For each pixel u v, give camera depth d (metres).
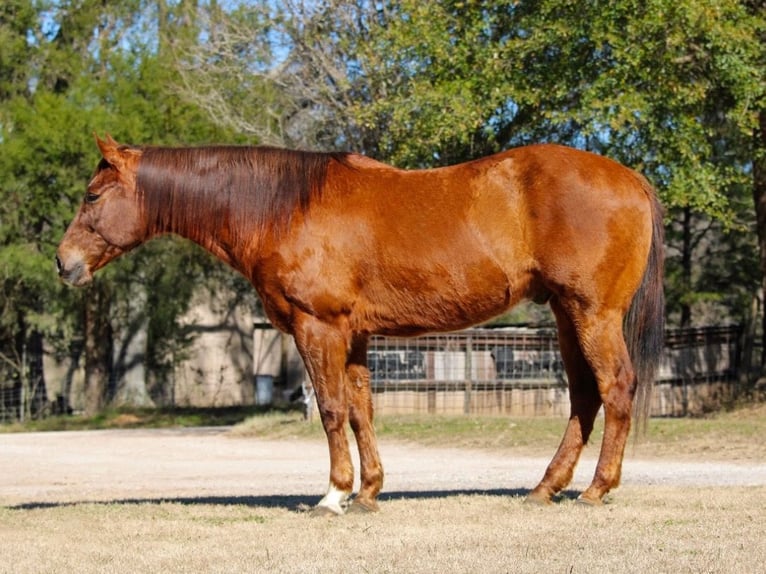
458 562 5.83
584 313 7.57
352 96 19.02
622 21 16.19
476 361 21.06
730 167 17.59
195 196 8.00
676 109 16.33
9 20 27.03
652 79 16.23
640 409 7.87
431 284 7.61
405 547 6.32
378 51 17.77
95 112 23.36
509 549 6.20
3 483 12.01
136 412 28.95
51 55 26.58
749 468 12.10
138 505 8.74
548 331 21.50
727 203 17.88
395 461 13.77
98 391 29.06
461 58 16.95
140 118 23.66
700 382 22.12
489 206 7.59
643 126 16.53
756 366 25.39
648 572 5.52
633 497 8.47
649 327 7.82
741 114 16.27
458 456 14.45
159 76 23.91
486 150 18.34
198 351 36.50
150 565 5.99
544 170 7.55
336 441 7.79
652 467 12.30
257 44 20.92
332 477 7.84
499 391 21.09
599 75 16.31
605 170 7.65
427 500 8.46
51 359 36.28
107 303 28.73
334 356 7.72
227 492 10.45
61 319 28.06
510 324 25.05
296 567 5.80
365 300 7.77
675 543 6.31
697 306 30.38
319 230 7.73
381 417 19.08
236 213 7.90
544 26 16.44
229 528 7.28
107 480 12.26
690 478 10.98
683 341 22.06
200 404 35.78
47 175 23.92
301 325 7.73
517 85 16.70
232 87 21.42
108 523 7.62
